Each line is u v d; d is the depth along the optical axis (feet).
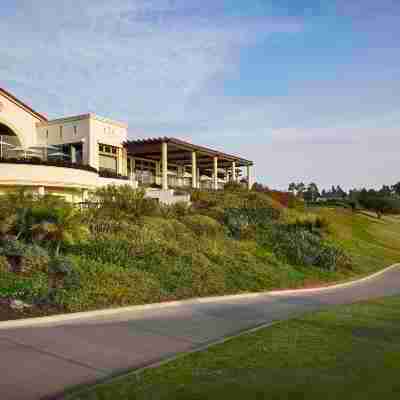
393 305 38.75
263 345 23.22
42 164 68.23
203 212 79.20
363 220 164.45
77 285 36.22
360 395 15.84
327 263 69.87
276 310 37.14
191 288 43.83
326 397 15.64
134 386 16.83
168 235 57.98
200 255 54.39
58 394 16.70
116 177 88.89
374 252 103.19
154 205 66.95
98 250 45.14
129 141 99.45
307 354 21.43
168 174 129.90
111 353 22.41
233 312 35.60
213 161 130.11
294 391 16.20
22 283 33.68
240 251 62.90
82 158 90.53
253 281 51.88
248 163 136.46
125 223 55.72
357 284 61.46
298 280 57.82
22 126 90.79
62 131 93.50
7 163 66.03
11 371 19.13
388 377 17.81
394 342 24.11
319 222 97.25
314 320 30.37
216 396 15.72
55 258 39.29
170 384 17.03
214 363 19.93
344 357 20.86
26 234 42.86
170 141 97.76
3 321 27.61
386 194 289.33
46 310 31.14
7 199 44.91
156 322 30.60
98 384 17.43
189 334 27.27
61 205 45.03
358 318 31.35
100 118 92.94
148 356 22.08
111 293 36.70
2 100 85.92
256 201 100.58
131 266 44.39
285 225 88.89
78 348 23.08
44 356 21.47
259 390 16.30
